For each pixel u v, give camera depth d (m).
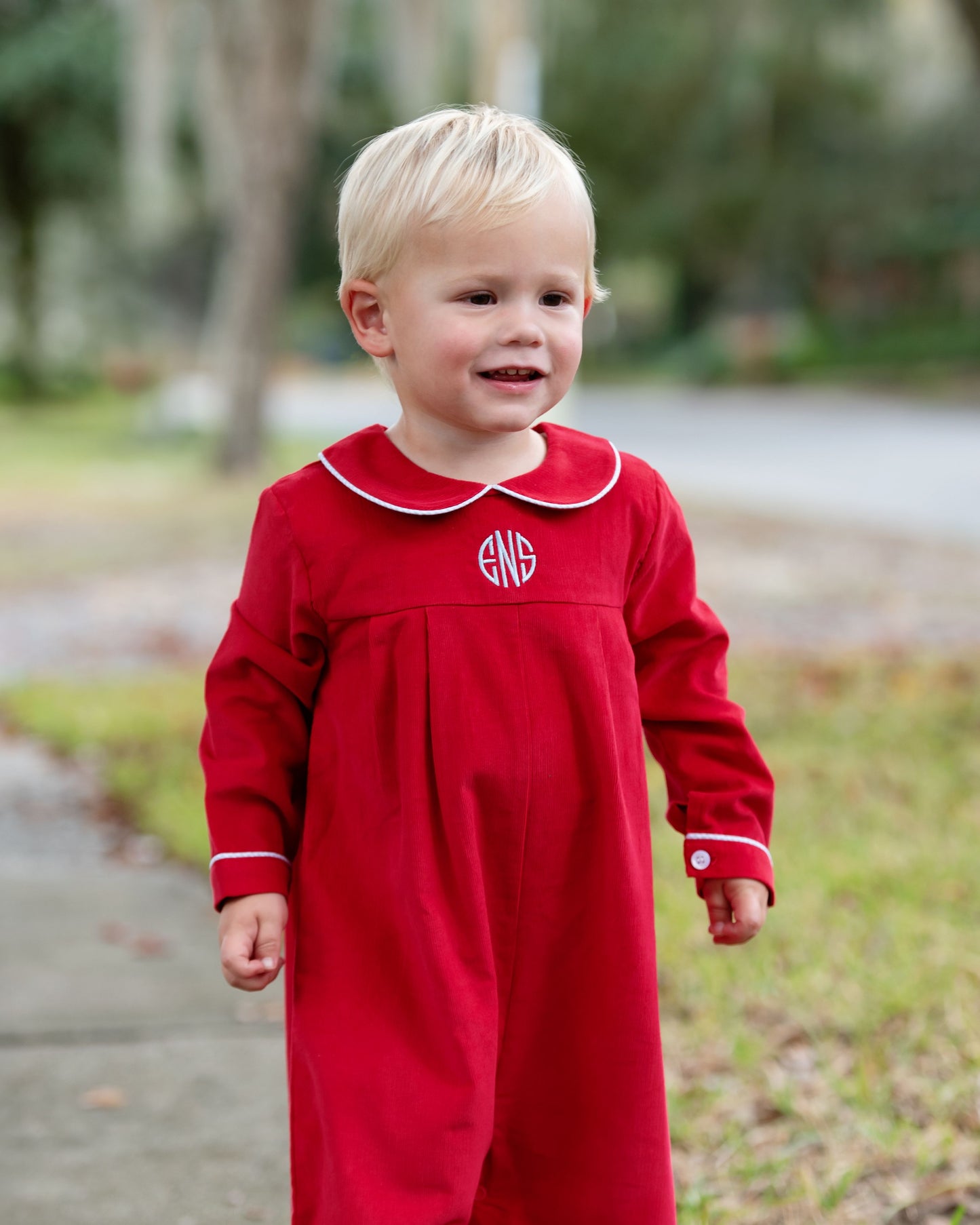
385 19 16.06
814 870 3.85
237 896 1.82
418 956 1.72
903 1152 2.51
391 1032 1.73
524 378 1.76
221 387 16.34
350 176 1.85
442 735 1.73
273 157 15.50
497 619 1.75
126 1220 2.48
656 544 1.90
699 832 1.92
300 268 39.28
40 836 4.93
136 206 29.38
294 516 1.82
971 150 32.53
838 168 33.97
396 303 1.77
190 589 9.75
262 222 15.73
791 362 33.53
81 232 32.88
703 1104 2.73
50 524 12.74
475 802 1.74
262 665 1.86
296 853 1.91
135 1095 2.96
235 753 1.86
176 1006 3.46
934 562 10.06
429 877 1.72
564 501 1.80
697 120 34.41
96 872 4.56
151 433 21.73
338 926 1.79
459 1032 1.69
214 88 15.77
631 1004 1.78
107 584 9.95
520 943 1.78
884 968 3.19
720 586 9.27
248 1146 2.74
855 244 34.66
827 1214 2.35
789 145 34.28
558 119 35.91
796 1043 2.94
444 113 1.83
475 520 1.78
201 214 33.03
